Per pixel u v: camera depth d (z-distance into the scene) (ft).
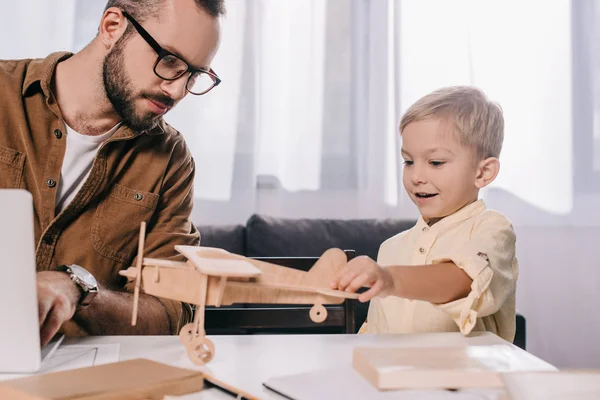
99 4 7.29
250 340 2.58
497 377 1.88
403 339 2.61
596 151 8.17
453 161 3.34
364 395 1.80
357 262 2.39
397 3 7.97
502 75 8.11
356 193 7.88
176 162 4.12
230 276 2.01
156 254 3.98
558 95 8.14
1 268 1.91
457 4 8.03
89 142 3.81
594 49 8.14
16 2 7.15
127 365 1.99
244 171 7.63
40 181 3.71
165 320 3.34
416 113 3.42
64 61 3.84
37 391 1.70
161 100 3.71
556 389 1.71
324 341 2.57
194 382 1.90
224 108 7.58
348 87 7.86
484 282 2.68
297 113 7.79
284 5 7.77
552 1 8.13
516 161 8.13
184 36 3.58
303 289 2.23
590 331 8.23
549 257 8.19
